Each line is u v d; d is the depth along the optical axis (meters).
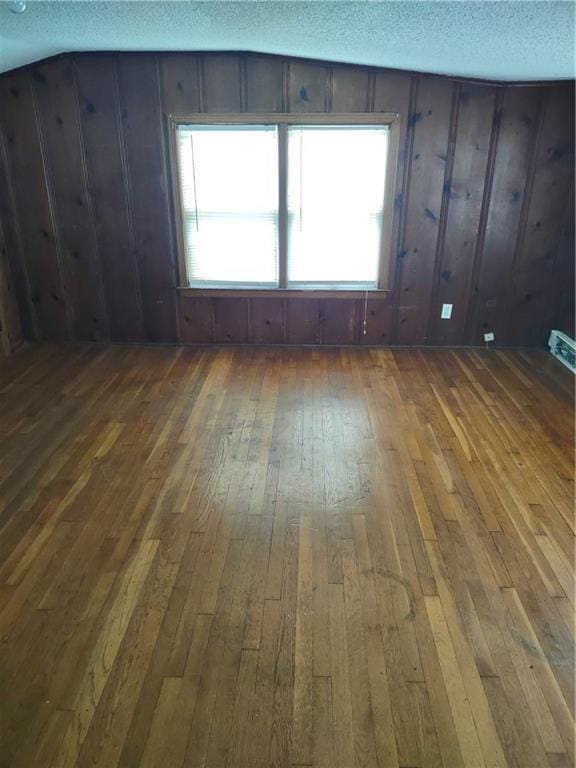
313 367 3.80
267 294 4.01
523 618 1.79
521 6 1.74
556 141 3.52
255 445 2.81
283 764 1.37
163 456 2.71
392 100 3.45
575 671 1.61
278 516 2.28
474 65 2.92
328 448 2.79
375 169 3.65
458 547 2.10
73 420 3.05
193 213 3.83
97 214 3.83
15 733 1.43
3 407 3.20
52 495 2.40
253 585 1.92
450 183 3.67
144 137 3.59
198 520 2.25
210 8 2.13
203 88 3.45
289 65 3.37
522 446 2.81
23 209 3.82
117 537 2.15
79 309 4.13
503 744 1.42
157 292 4.06
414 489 2.46
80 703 1.51
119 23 2.46
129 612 1.81
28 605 1.83
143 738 1.43
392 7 1.88
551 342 4.02
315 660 1.64
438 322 4.10
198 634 1.73
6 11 2.25
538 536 2.16
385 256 3.87
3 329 3.91
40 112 3.55
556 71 3.02
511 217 3.75
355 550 2.09
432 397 3.36
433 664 1.63
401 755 1.39
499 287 3.96
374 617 1.79
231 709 1.50
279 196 3.72
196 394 3.38
